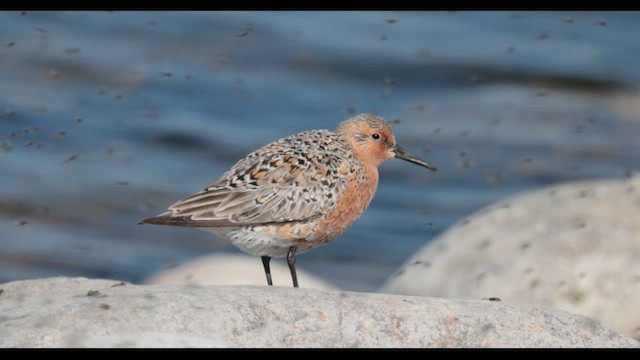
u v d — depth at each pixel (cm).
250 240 1058
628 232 1321
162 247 1639
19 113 2012
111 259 1603
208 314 829
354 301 873
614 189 1414
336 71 2295
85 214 1730
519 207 1420
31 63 2209
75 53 2250
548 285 1289
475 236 1392
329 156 1097
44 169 1842
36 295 954
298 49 2359
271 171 1066
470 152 2006
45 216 1711
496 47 2397
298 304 859
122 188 1806
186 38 2391
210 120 2067
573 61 2352
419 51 2362
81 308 816
